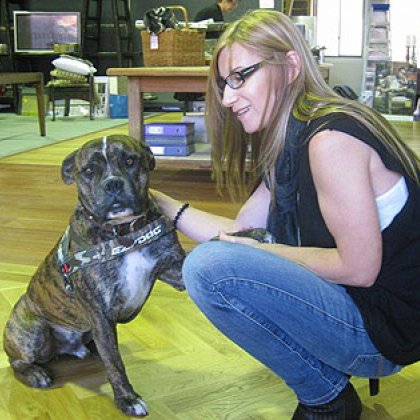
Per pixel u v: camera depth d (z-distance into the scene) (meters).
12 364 1.70
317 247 1.27
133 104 3.92
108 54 8.80
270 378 1.69
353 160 1.15
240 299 1.24
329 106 1.23
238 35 1.29
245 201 1.64
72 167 1.52
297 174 1.31
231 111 1.45
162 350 1.85
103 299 1.48
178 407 1.55
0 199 3.69
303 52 1.29
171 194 3.80
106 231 1.47
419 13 8.63
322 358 1.29
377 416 1.49
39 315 1.65
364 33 8.92
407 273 1.24
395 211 1.21
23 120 7.74
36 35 8.73
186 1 8.68
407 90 8.51
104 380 1.70
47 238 2.95
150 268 1.51
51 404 1.58
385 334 1.22
